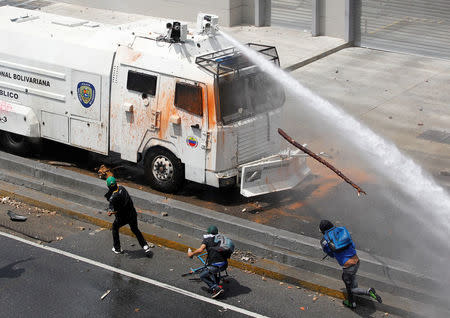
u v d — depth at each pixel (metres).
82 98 29.58
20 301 21.98
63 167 32.34
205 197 28.97
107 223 27.34
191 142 27.14
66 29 31.17
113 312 21.47
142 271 24.03
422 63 48.53
